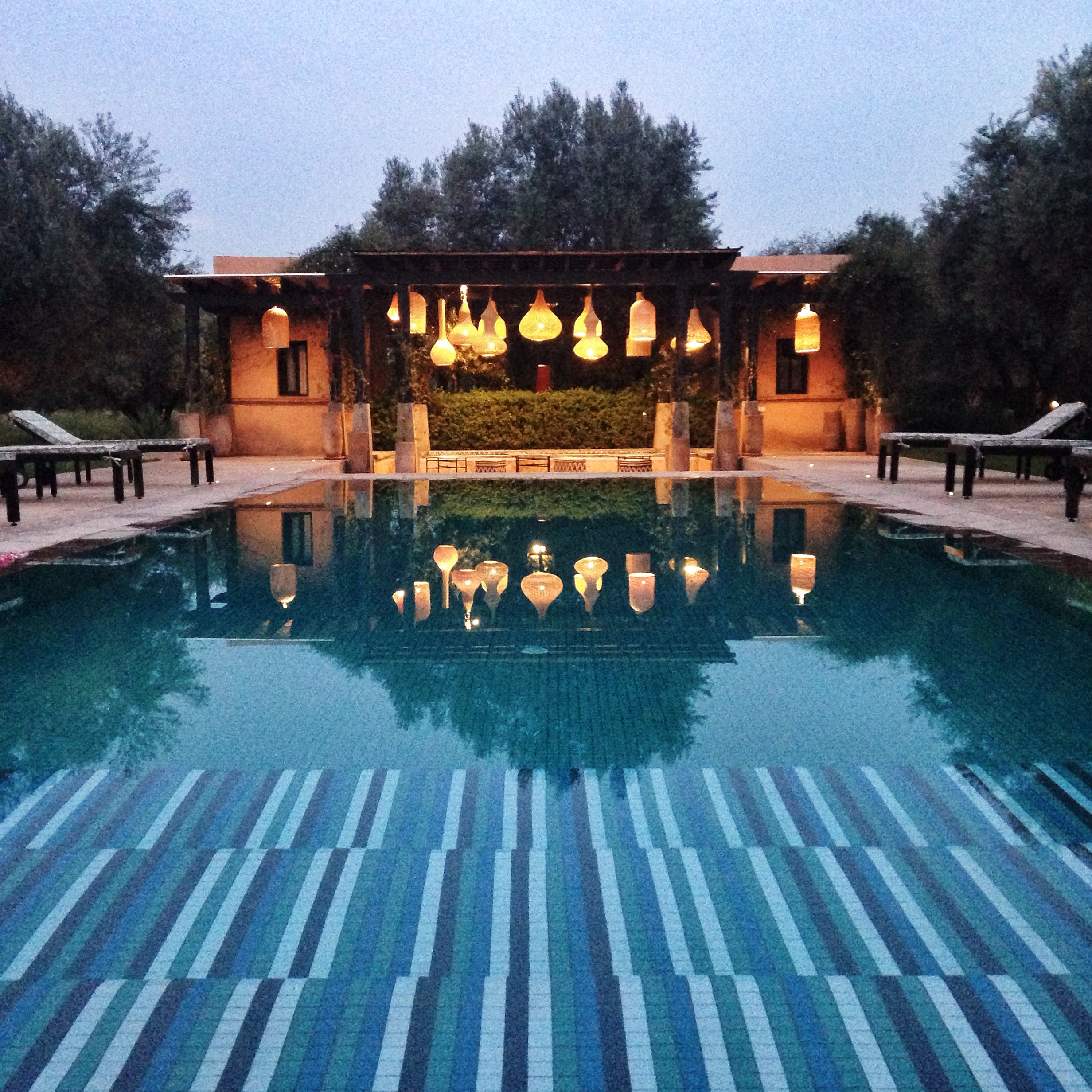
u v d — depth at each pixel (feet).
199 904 6.22
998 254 38.99
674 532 24.88
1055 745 9.24
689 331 45.68
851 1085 4.52
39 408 57.21
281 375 55.06
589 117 70.03
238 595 17.20
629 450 53.26
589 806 7.81
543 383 55.47
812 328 40.96
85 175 48.08
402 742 9.40
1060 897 6.27
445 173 73.97
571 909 6.14
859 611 15.51
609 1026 4.96
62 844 7.14
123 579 18.51
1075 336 38.11
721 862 6.79
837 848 7.00
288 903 6.22
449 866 6.75
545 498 33.45
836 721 10.02
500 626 14.67
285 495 34.04
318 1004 5.14
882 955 5.60
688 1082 4.54
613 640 13.73
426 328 52.21
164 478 39.37
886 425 51.37
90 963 5.54
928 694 10.97
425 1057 4.72
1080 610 15.48
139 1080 4.58
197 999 5.20
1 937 5.83
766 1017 5.02
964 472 31.22
